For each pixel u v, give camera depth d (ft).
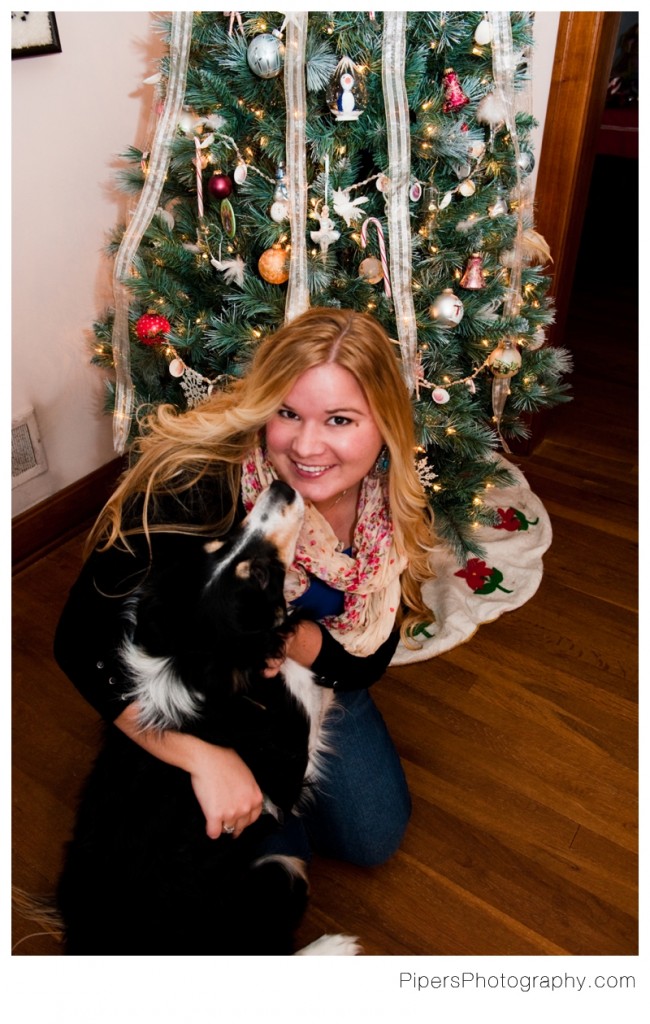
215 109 5.27
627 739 6.12
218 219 5.74
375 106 5.11
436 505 6.48
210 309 5.98
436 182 5.48
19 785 5.78
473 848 5.42
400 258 5.13
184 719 3.73
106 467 8.31
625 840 5.47
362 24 4.92
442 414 5.90
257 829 4.18
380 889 5.21
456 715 6.27
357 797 5.00
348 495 4.48
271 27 5.06
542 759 5.97
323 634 4.53
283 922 4.30
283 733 4.16
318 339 3.57
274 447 3.84
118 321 6.05
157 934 3.92
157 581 3.78
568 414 9.84
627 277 13.12
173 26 5.15
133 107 7.28
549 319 6.15
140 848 3.88
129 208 6.68
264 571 3.64
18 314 6.99
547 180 7.72
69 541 7.96
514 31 5.25
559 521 8.21
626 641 6.92
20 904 5.00
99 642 3.85
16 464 7.39
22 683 6.50
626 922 5.03
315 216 5.20
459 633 6.80
